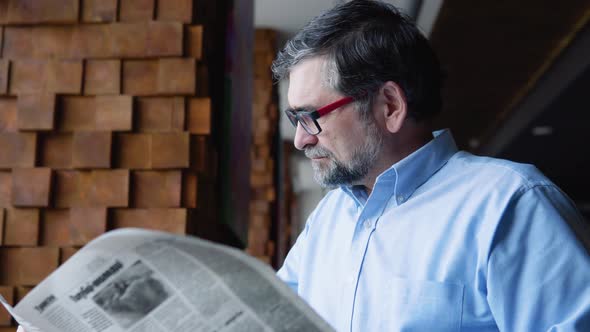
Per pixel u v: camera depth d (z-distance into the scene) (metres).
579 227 0.98
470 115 8.73
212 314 0.75
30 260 1.76
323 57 1.15
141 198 1.81
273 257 5.37
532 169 1.04
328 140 1.14
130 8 1.86
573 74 5.79
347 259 1.13
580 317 0.88
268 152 5.45
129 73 1.85
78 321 0.77
